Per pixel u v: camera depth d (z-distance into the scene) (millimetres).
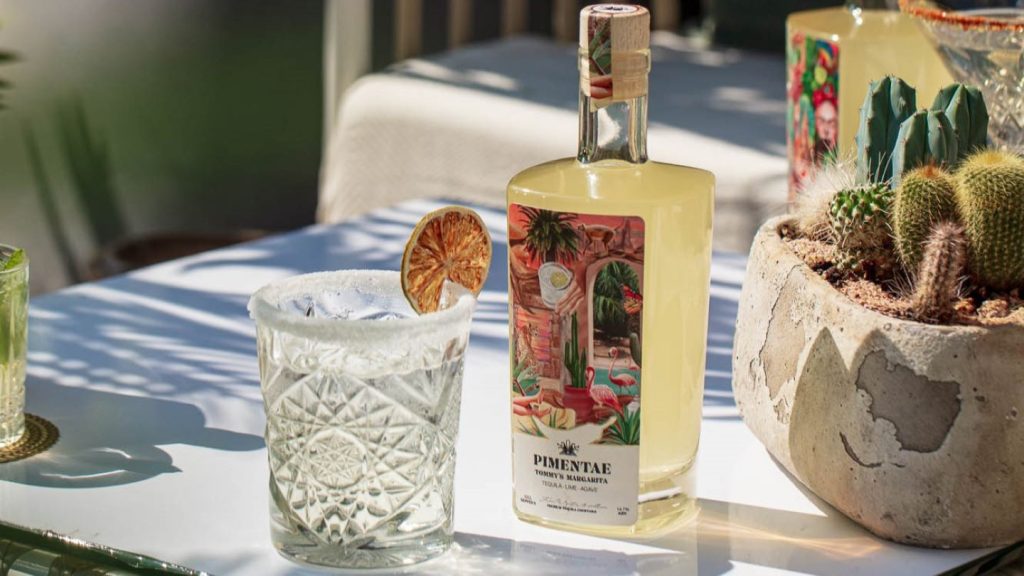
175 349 966
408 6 2514
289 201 3197
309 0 3119
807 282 702
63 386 898
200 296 1077
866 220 699
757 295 763
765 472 781
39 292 2873
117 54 2949
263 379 658
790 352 721
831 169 780
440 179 2008
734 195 1691
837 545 689
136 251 2426
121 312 1041
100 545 678
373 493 654
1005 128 908
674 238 662
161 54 3014
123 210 3006
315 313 691
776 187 1655
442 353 642
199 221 3121
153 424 840
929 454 650
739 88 2148
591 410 684
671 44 2529
